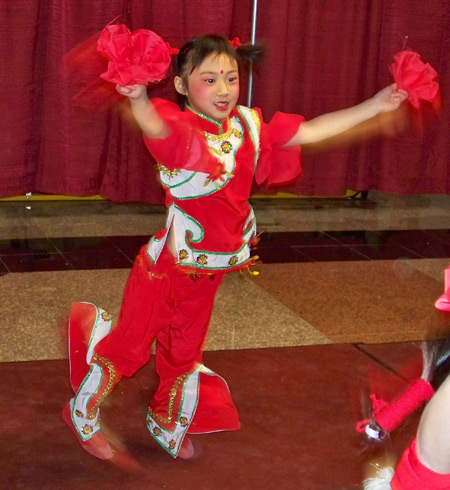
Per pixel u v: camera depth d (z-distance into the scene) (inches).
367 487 59.4
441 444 50.4
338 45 188.2
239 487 89.7
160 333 92.7
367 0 188.1
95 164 180.2
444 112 200.7
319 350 124.2
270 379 114.3
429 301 148.4
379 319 138.8
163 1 172.2
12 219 181.0
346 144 197.2
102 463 92.8
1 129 172.4
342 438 100.4
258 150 86.0
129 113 178.4
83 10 168.4
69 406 94.7
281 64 186.2
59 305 135.9
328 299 146.5
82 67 171.8
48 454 93.8
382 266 166.6
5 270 150.4
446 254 176.4
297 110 192.7
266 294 146.9
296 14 184.2
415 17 190.5
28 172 178.7
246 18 183.3
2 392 106.6
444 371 62.0
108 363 91.4
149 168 185.6
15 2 164.6
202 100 81.1
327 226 191.6
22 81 170.4
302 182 199.2
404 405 64.2
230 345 124.5
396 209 209.5
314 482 91.3
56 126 176.4
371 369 118.8
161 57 72.0
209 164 79.4
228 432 100.4
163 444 94.8
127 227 180.5
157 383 112.3
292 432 101.3
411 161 202.8
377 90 197.2
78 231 175.6
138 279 88.7
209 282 88.0
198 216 83.8
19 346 119.9
